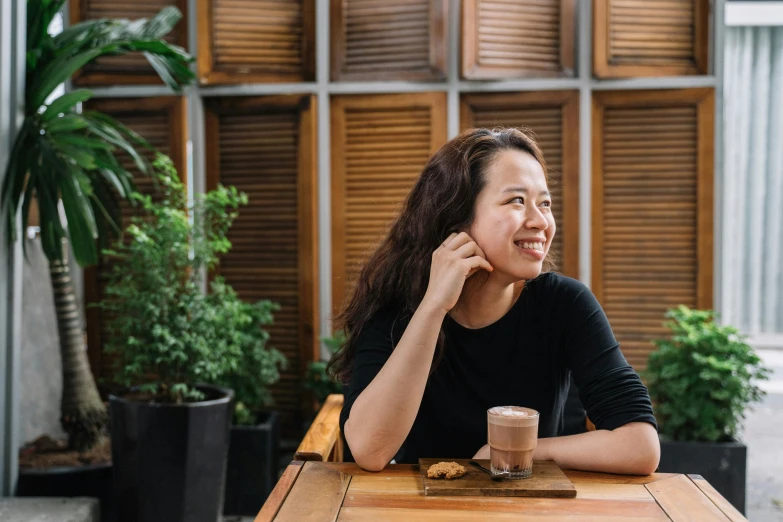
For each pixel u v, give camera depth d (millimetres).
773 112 5062
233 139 3477
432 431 1371
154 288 2543
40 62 2674
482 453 1248
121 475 2438
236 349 2699
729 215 5160
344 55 3402
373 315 1375
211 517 2477
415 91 3359
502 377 1359
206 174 3484
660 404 2898
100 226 2854
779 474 3301
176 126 3398
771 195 5105
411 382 1158
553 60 3342
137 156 2725
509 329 1351
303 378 3449
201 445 2418
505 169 1239
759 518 2775
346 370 1446
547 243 1259
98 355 3469
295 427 3484
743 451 2699
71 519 2219
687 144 3264
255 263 3484
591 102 3307
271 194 3457
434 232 1296
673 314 2998
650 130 3289
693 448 2727
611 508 1018
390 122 3396
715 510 1016
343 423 1274
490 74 3293
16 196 2510
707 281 3252
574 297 1367
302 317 3438
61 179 2484
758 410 4496
